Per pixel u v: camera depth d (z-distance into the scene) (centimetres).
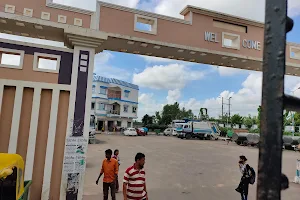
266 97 88
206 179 1040
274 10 90
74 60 644
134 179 459
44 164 602
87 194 790
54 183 604
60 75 639
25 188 499
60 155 617
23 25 625
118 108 4481
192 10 771
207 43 777
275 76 87
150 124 5541
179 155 1730
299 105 89
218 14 791
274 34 89
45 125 620
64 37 671
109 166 665
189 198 781
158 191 847
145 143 2509
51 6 649
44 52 636
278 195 82
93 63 657
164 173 1135
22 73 617
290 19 90
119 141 2634
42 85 620
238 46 813
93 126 2423
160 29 732
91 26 671
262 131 88
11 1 626
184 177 1066
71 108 627
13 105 602
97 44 659
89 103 642
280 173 83
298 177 1017
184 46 739
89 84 648
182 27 756
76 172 609
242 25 833
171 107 6025
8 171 385
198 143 2738
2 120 592
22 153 595
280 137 84
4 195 404
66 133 618
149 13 724
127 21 702
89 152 1747
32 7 637
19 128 601
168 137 3678
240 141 2691
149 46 727
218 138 3500
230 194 834
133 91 4797
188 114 6294
